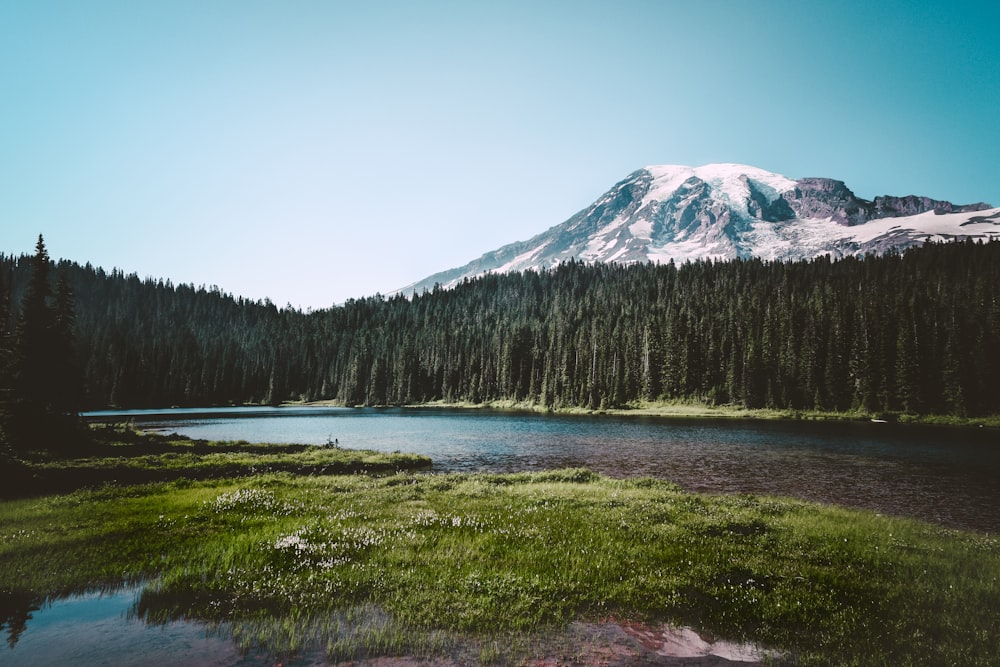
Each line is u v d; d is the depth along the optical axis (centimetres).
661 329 15112
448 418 10850
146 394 14662
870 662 938
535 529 1728
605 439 6278
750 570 1367
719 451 5069
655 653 972
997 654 955
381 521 1831
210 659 917
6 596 1173
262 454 3872
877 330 11944
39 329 4484
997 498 2916
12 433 3544
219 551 1445
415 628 1037
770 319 13738
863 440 6319
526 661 930
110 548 1473
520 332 18662
